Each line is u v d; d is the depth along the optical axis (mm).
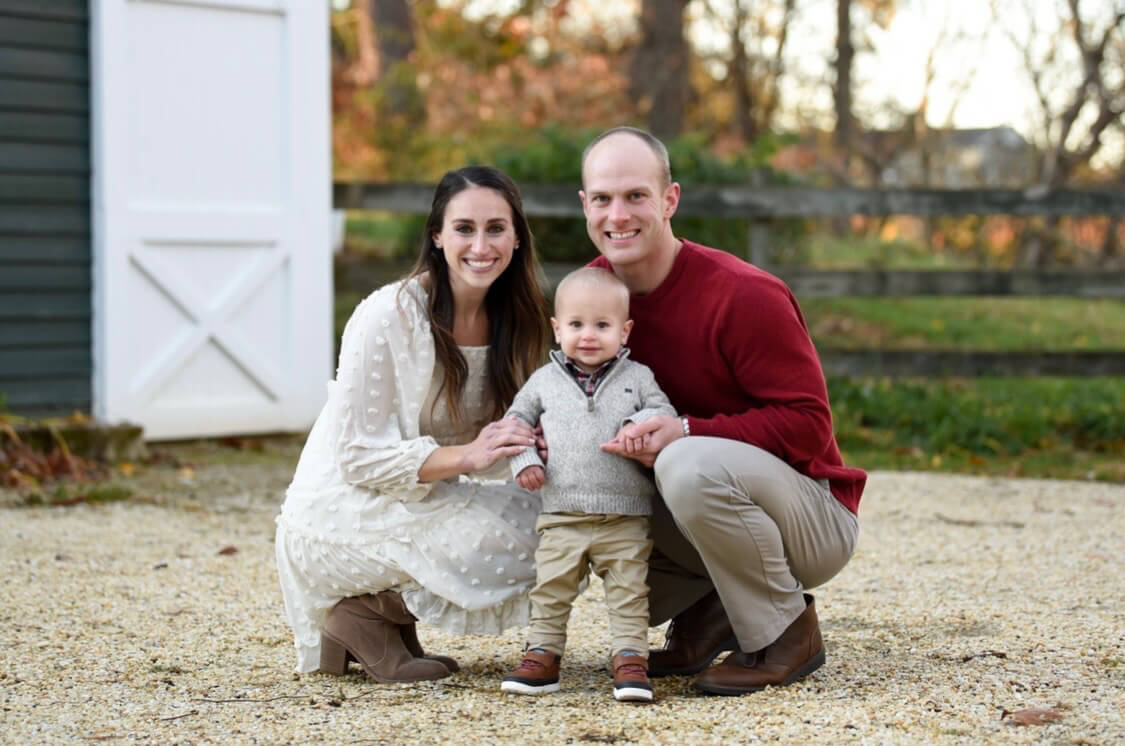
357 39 18969
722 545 3275
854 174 20125
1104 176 17438
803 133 20750
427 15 19172
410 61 18219
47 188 7410
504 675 3588
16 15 7277
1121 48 16969
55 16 7391
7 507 6234
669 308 3438
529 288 3564
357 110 17500
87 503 6363
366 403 3385
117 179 7500
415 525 3414
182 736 3062
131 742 3027
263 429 8102
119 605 4434
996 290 8945
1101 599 4480
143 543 5477
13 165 7301
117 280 7527
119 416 7570
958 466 7656
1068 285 8930
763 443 3330
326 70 8195
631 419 3293
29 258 7363
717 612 3594
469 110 17438
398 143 16359
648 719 3117
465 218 3387
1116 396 9562
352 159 16531
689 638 3600
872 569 5035
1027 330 12172
